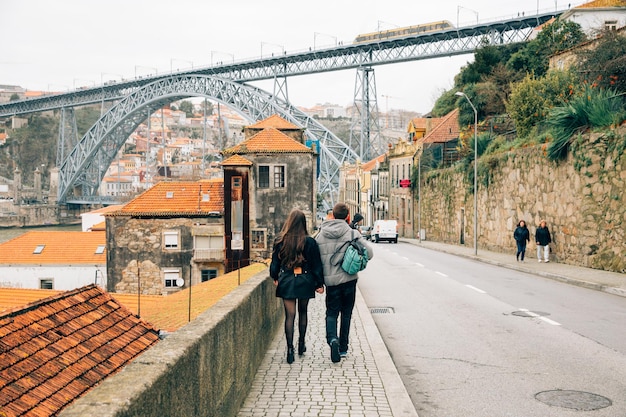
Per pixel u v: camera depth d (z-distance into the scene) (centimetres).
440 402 618
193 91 12412
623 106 2048
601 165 2023
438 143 5812
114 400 253
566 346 876
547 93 3147
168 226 4434
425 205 5562
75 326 993
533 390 655
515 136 3328
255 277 800
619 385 670
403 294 1521
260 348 726
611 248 1966
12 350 799
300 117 11106
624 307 1269
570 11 5000
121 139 15688
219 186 4666
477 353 839
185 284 4434
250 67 12044
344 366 717
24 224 16988
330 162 10856
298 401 577
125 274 4462
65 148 19025
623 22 4866
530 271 2116
